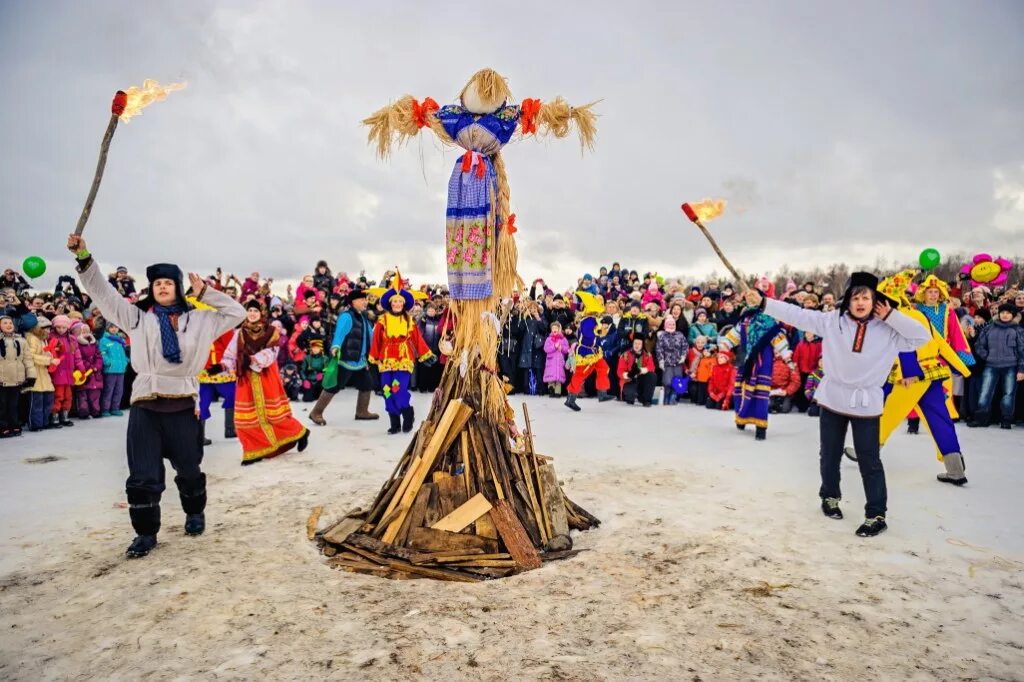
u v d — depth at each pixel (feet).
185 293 13.02
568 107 12.59
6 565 11.50
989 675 7.84
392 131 12.92
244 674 7.93
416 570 11.09
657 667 8.01
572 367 35.47
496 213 12.85
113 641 8.77
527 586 10.59
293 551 12.25
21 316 27.68
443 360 39.73
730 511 14.71
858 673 7.89
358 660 8.23
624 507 15.03
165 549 12.36
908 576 10.89
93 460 21.07
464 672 7.93
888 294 18.97
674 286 45.52
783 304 14.83
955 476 17.26
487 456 12.59
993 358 27.48
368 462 20.22
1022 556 11.84
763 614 9.48
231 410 24.80
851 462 20.17
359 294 28.63
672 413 32.55
